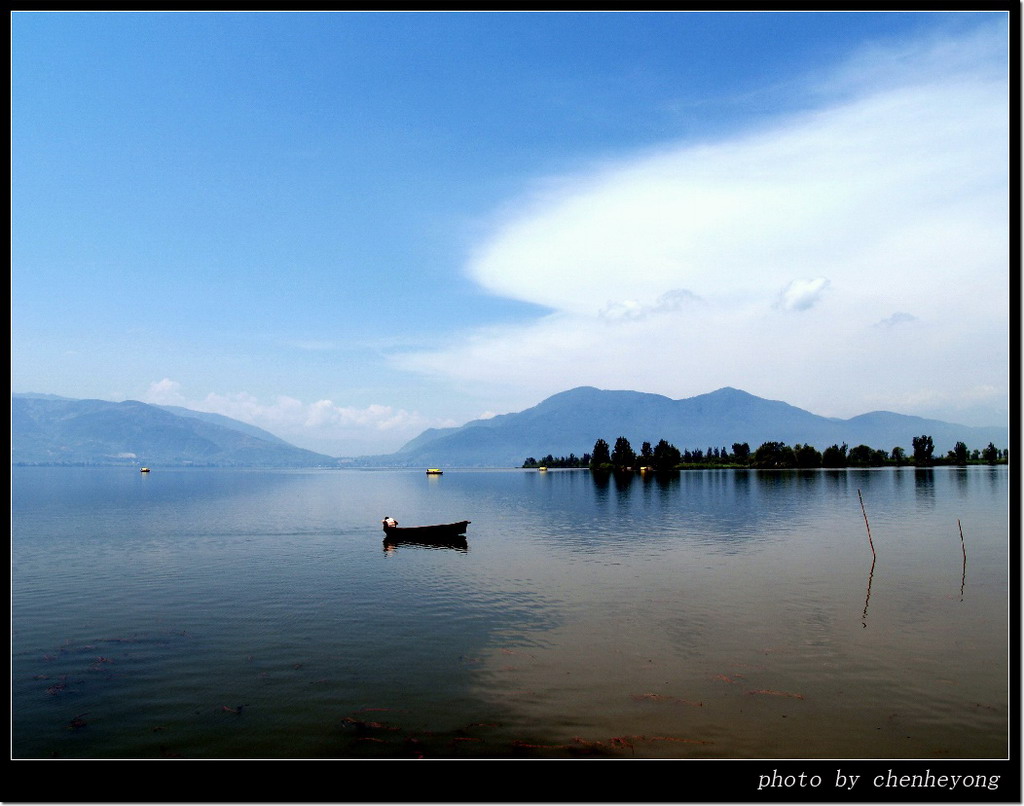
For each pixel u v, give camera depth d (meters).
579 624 30.59
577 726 19.80
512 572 43.84
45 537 63.72
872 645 27.08
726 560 47.22
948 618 31.06
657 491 134.12
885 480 155.75
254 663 25.42
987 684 22.88
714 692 22.23
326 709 21.08
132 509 99.69
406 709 21.08
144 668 24.94
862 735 19.14
